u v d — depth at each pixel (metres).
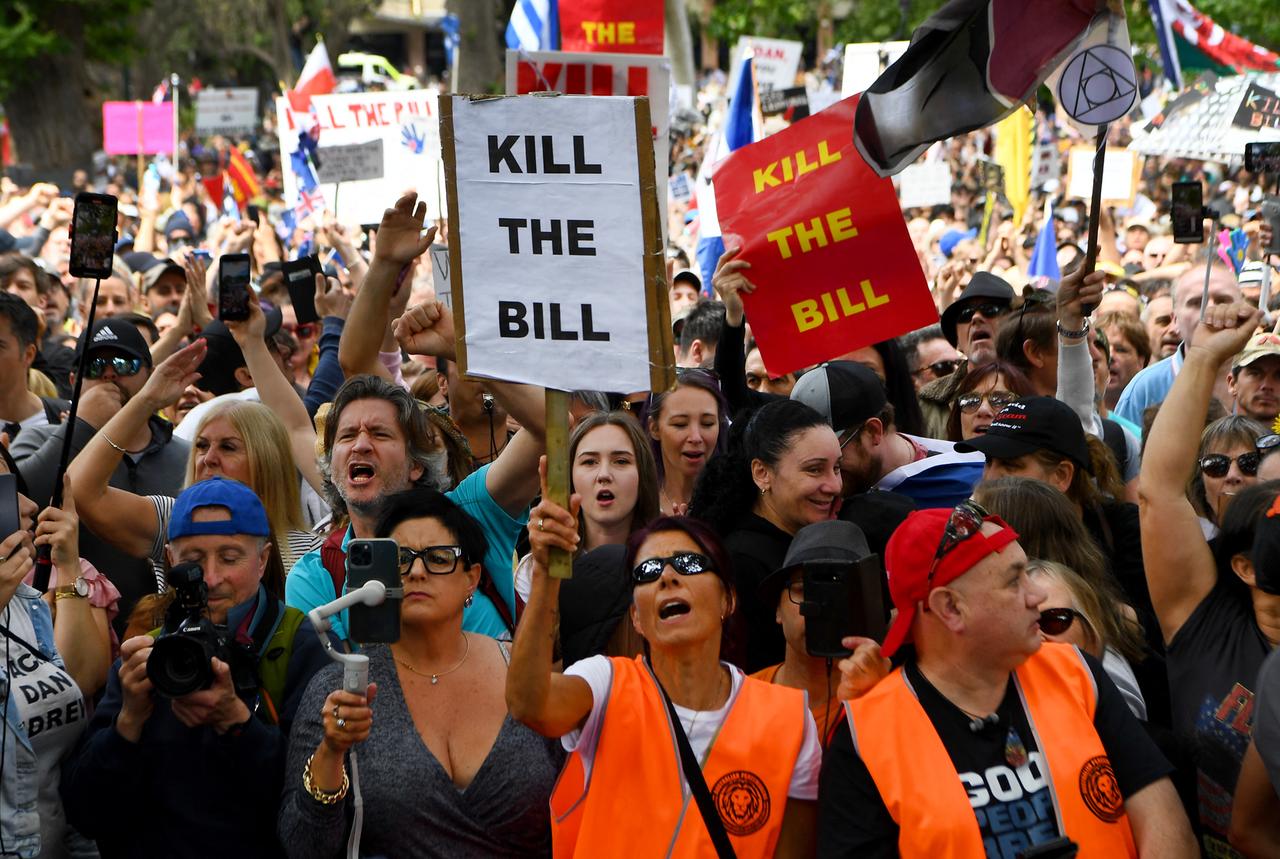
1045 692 3.51
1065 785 3.39
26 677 4.07
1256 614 4.00
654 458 5.27
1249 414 6.14
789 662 4.09
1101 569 4.37
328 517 5.53
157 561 5.29
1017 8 5.07
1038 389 6.12
